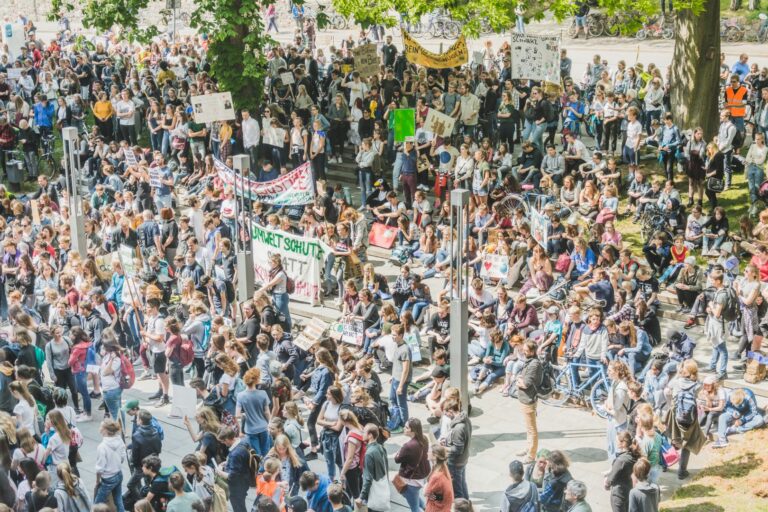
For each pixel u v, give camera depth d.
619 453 13.27
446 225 22.48
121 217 22.67
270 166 25.58
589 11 39.72
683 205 23.22
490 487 14.88
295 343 17.30
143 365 19.16
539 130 25.33
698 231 21.12
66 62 35.34
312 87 30.62
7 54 39.44
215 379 16.94
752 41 37.75
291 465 13.28
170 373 17.31
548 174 23.44
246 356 16.36
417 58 26.12
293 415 13.83
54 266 21.97
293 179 22.98
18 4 56.31
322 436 14.28
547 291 20.38
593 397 16.94
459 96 26.94
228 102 25.61
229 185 23.56
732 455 15.39
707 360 18.16
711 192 22.53
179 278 20.53
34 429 14.84
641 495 12.47
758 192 22.48
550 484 12.69
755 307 17.52
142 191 26.00
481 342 18.11
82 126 31.48
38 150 31.70
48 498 12.33
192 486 12.92
